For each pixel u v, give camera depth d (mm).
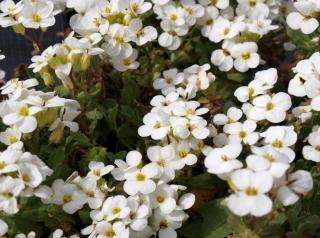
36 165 130
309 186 115
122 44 167
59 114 144
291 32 181
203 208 143
